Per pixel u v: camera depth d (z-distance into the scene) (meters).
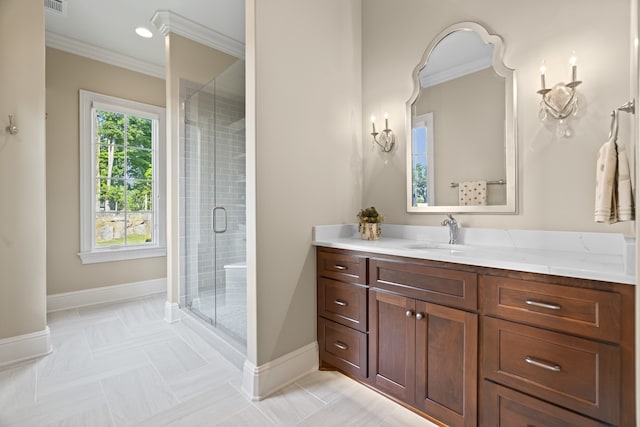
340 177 2.14
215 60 3.05
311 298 1.94
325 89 2.04
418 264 1.45
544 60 1.52
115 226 3.38
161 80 3.66
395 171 2.14
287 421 1.45
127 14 2.68
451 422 1.33
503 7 1.66
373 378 1.64
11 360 1.95
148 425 1.41
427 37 1.98
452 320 1.33
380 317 1.61
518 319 1.14
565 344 1.04
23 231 2.02
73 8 2.59
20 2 2.02
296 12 1.86
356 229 2.23
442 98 1.91
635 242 0.89
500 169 1.67
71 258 3.08
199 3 2.56
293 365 1.81
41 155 2.09
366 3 2.32
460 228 1.80
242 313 2.50
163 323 2.68
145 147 3.59
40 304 2.07
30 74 2.05
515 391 1.15
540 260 1.18
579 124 1.42
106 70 3.28
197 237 2.79
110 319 2.76
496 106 1.68
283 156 1.78
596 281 0.98
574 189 1.44
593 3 1.39
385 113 2.20
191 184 2.80
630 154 1.27
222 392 1.68
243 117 2.98
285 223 1.79
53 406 1.54
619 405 0.93
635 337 0.90
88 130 3.17
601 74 1.37
